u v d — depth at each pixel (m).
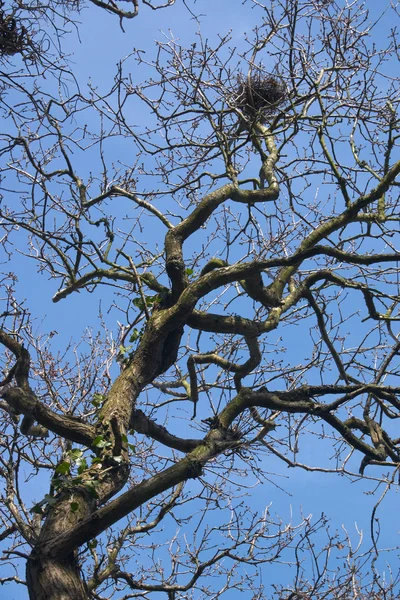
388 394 7.57
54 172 8.34
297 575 7.75
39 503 5.99
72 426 6.46
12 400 6.50
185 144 8.97
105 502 6.17
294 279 9.19
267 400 7.44
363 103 8.53
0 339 6.84
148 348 7.16
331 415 7.54
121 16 7.63
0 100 7.66
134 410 7.25
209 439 6.98
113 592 8.01
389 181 7.71
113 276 8.63
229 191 8.12
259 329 7.90
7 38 7.46
